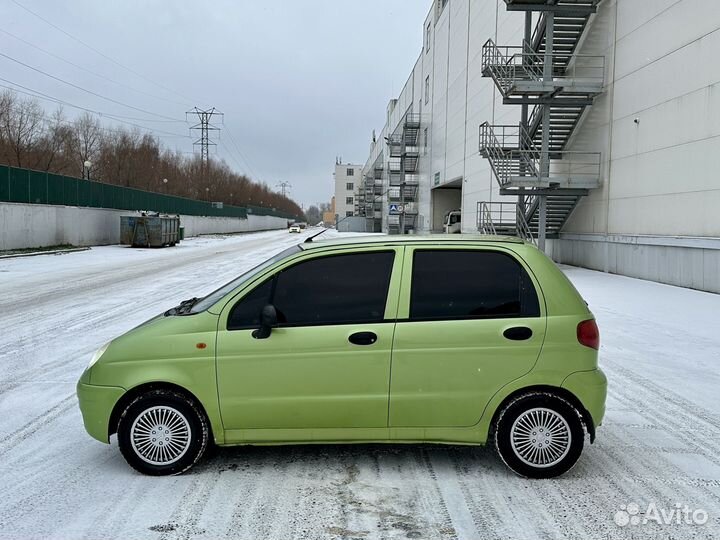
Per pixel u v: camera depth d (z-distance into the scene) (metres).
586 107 20.36
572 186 19.47
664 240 15.69
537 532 3.40
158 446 4.14
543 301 4.14
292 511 3.62
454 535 3.35
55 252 28.34
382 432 4.10
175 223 39.97
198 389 4.06
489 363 4.05
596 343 4.17
